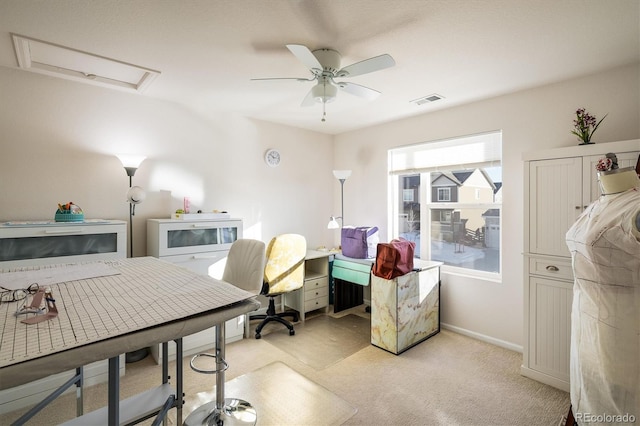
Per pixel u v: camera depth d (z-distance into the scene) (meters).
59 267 1.72
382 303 2.88
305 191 4.24
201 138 3.31
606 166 1.71
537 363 2.35
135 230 2.91
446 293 3.34
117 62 2.27
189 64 2.29
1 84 2.30
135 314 1.04
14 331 0.90
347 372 2.48
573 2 1.58
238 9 1.65
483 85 2.68
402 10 1.66
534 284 2.36
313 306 3.70
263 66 2.33
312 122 3.90
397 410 2.02
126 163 2.69
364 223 4.21
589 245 1.62
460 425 1.88
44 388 2.08
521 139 2.80
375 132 4.05
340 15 1.70
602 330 1.55
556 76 2.48
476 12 1.67
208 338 2.85
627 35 1.89
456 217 3.42
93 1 1.58
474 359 2.69
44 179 2.47
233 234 3.10
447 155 3.39
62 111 2.54
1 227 1.99
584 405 1.63
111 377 1.01
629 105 2.29
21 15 1.69
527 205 2.39
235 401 1.92
